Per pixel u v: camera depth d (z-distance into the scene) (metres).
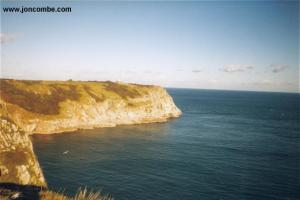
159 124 117.69
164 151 68.75
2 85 92.56
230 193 43.03
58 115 93.12
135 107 123.38
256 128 113.50
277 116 162.88
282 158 65.25
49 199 12.95
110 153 64.81
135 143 77.06
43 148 66.31
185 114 156.50
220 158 63.69
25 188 17.41
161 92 147.25
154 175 49.97
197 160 61.28
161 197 40.50
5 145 20.58
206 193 42.66
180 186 45.06
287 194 43.34
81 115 100.31
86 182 45.06
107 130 97.88
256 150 72.88
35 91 98.75
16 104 86.75
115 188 43.06
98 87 124.38
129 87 137.00
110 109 113.44
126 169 52.91
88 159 58.81
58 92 105.19
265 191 44.25
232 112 176.50
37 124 85.56
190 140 83.69
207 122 127.06
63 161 56.31
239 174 52.41
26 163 20.78
